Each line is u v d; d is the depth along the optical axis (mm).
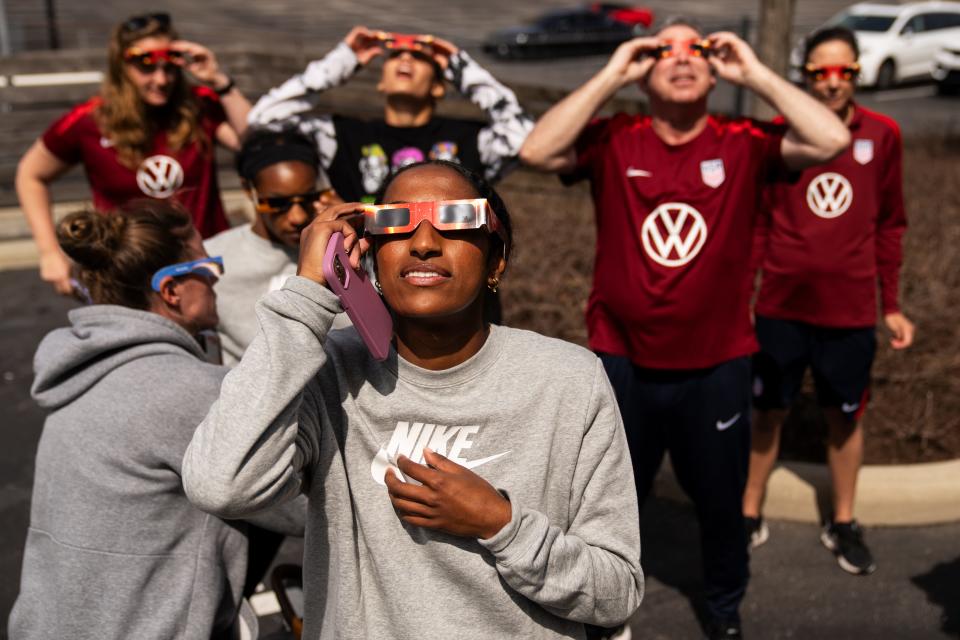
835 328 3750
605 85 2967
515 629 1610
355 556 1651
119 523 2043
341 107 9680
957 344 5516
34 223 4051
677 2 36281
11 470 4781
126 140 3885
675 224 2980
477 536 1518
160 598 2072
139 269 2176
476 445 1625
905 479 4191
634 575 1666
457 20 32688
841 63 3586
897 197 3783
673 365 3043
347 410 1645
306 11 33500
